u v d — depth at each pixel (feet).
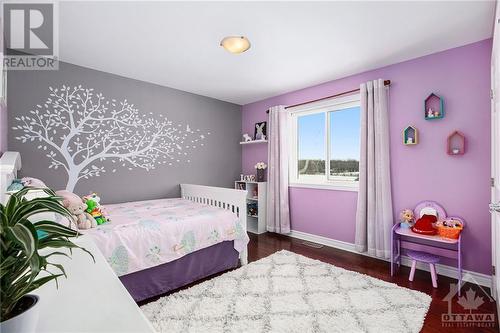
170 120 12.05
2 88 6.04
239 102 14.82
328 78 10.76
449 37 7.32
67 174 9.17
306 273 8.06
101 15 6.25
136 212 8.52
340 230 10.72
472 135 7.54
